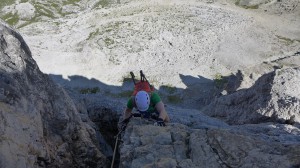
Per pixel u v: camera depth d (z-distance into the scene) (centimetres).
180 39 5553
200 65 5131
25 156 888
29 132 952
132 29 5694
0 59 1021
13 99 958
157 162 887
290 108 2084
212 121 2425
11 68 1029
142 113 1056
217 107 2916
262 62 5134
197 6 6134
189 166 884
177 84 4872
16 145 870
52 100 1189
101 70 5131
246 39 5519
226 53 5266
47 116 1132
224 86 4519
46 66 5175
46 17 6003
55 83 1295
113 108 2462
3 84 954
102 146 1677
